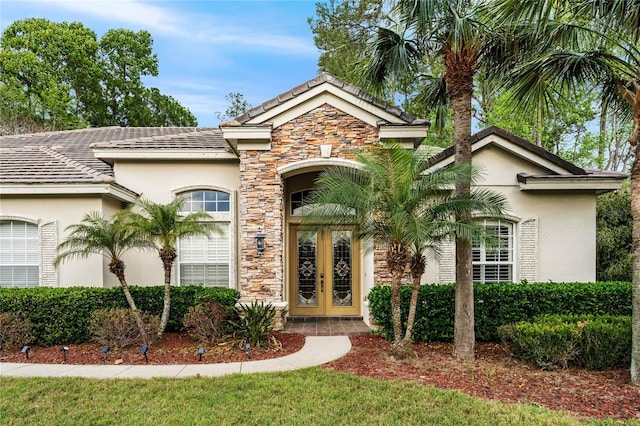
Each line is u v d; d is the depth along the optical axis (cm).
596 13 696
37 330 919
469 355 806
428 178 750
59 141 1588
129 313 912
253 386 651
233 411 554
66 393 622
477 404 571
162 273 1252
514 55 816
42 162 1211
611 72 743
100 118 3441
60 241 1109
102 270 1121
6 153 1305
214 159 1267
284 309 1095
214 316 937
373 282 1097
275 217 1094
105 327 879
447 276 1187
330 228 880
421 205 762
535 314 948
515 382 673
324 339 987
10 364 788
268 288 1083
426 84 1019
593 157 2445
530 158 1180
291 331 1084
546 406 574
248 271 1086
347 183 771
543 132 2439
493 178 1205
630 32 686
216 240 1280
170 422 522
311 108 1098
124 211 937
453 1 729
